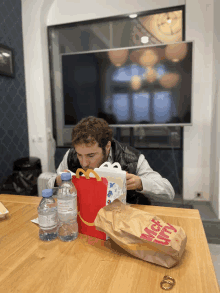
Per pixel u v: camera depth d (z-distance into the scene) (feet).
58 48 10.02
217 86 7.24
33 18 9.25
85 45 9.77
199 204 8.38
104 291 1.59
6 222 2.69
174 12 8.70
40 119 9.61
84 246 2.16
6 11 8.36
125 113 8.62
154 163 9.42
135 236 1.90
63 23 9.63
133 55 8.32
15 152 8.91
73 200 2.29
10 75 8.48
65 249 2.12
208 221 7.04
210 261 1.90
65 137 10.28
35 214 2.91
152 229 1.96
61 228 2.29
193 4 7.90
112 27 9.38
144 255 1.90
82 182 2.33
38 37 9.30
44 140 9.64
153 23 8.96
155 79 8.21
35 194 8.20
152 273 1.77
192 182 8.50
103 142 3.26
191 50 7.82
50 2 9.46
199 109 8.21
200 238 2.29
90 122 3.33
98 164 3.34
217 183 7.22
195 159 8.41
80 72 8.92
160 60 8.10
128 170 4.03
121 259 1.95
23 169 8.07
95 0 9.21
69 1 9.46
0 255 2.03
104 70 8.65
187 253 2.03
